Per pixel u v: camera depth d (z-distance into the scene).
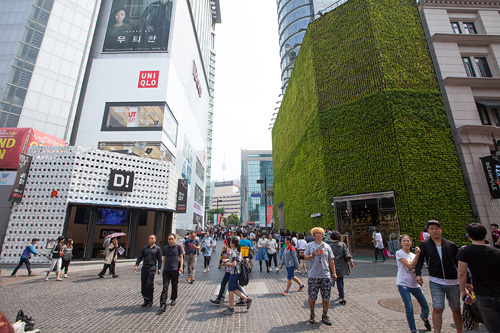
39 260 14.53
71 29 33.16
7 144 17.02
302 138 23.98
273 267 13.64
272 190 41.34
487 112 16.75
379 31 18.06
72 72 32.28
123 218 21.09
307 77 22.56
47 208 15.34
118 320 5.46
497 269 3.26
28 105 29.08
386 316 5.42
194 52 51.16
